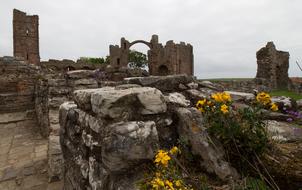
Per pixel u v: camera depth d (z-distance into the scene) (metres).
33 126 9.57
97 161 2.36
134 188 1.79
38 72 15.00
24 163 5.92
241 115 2.20
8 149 7.02
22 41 28.50
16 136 8.36
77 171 3.02
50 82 6.53
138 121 2.13
